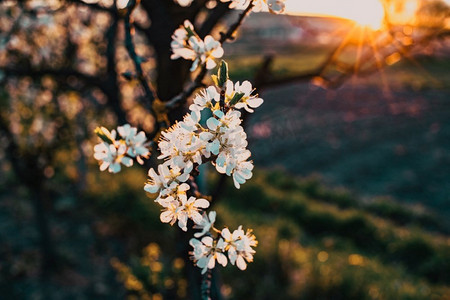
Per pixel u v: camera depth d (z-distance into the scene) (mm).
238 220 8273
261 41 36125
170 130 942
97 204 9211
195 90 1232
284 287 6086
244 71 25219
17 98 5480
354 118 22188
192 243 968
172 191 921
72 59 5004
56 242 7887
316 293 6043
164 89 2406
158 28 2348
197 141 882
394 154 17156
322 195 13227
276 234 7152
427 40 2029
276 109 23328
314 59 33500
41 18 3607
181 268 4215
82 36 4871
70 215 8953
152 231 8117
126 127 1070
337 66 2400
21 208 8914
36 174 6316
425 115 22891
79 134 6492
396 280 7324
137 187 8750
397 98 26484
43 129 6086
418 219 12273
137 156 1068
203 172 1901
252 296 6047
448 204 13289
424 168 15820
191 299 2061
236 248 979
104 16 4820
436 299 7039
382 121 21766
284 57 34750
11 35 3844
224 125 895
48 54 4602
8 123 5645
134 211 8219
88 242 8078
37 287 6438
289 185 13469
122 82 3420
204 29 2166
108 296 6547
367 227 10781
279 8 1104
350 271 6676
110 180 9336
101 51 4746
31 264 6977
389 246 10242
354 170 15609
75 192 9727
